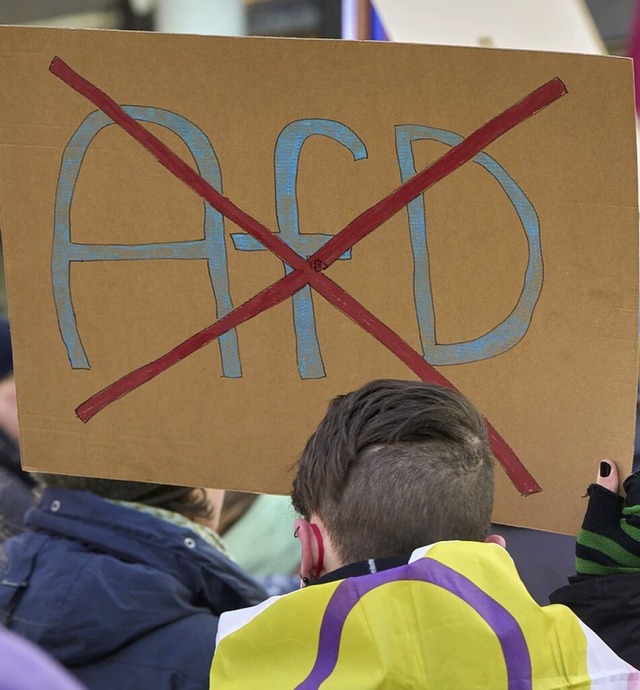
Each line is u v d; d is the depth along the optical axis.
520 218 3.27
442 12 4.63
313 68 3.25
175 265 3.42
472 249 3.31
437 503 2.50
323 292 3.38
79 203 3.43
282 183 3.34
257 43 3.25
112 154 3.39
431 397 2.67
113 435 3.53
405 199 3.30
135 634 3.71
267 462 3.46
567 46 4.56
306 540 2.59
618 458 3.31
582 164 3.21
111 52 3.31
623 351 3.27
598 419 3.31
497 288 3.32
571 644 2.31
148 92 3.33
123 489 4.04
